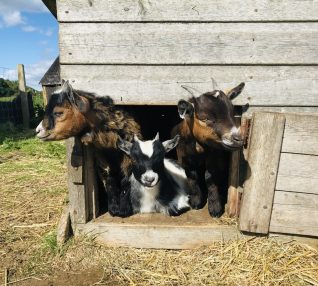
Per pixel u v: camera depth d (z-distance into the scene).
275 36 0.92
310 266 0.91
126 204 1.10
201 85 0.96
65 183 1.60
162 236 1.01
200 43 0.94
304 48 0.93
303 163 0.94
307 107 0.96
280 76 0.95
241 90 0.92
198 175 1.12
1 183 1.62
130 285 0.88
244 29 0.93
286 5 0.91
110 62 0.96
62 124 0.90
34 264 0.96
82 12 0.93
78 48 0.95
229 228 1.01
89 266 0.96
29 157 2.12
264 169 0.95
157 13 0.93
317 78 0.94
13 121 3.52
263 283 0.86
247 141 0.96
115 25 0.94
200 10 0.92
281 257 0.94
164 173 1.10
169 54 0.95
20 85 3.54
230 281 0.87
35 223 1.20
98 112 0.95
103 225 1.03
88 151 1.04
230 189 1.06
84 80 0.97
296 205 0.97
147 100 0.98
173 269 0.93
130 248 1.02
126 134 1.08
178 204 1.13
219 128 0.86
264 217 0.98
